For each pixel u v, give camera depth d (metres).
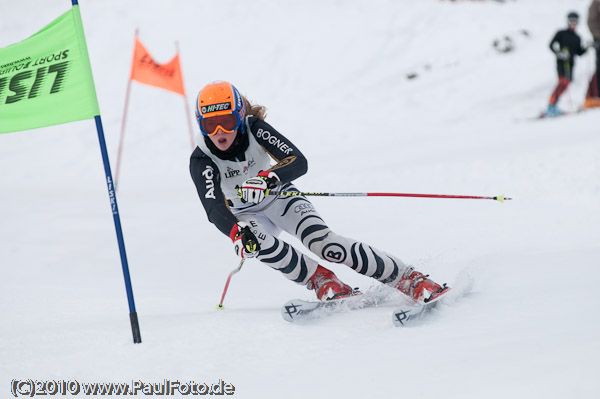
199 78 59.09
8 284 17.42
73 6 11.39
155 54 62.38
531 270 12.81
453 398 6.80
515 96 50.50
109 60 62.34
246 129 12.52
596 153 27.20
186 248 21.55
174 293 15.29
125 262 10.67
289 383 8.21
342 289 12.09
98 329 11.41
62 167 48.31
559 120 41.44
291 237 21.28
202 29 64.31
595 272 12.03
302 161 11.82
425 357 8.47
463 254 15.89
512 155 30.06
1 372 9.52
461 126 46.41
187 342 10.29
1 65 11.80
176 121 53.94
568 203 21.00
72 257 21.33
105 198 34.88
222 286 16.09
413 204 24.11
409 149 38.97
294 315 10.95
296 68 59.50
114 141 52.16
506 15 62.16
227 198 13.05
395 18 63.62
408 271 11.88
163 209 29.86
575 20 43.06
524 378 6.90
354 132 49.16
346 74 58.41
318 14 65.12
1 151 52.09
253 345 9.99
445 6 64.50
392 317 10.17
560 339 8.17
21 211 31.78
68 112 11.43
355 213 23.81
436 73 56.38
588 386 6.35
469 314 10.34
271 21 64.62
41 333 11.38
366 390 7.55
